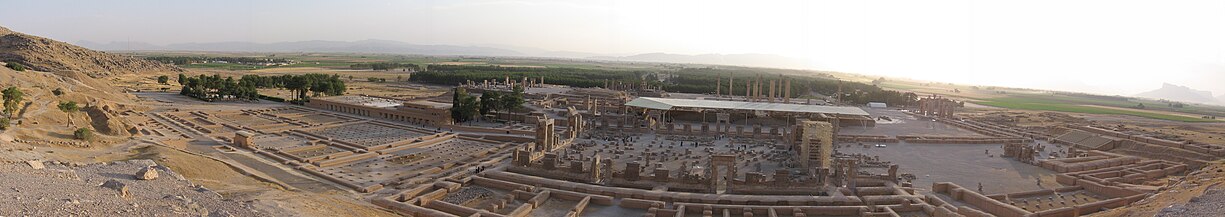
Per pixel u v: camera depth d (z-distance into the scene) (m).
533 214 66.81
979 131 158.88
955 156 113.44
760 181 76.81
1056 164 98.69
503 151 111.31
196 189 52.59
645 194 72.50
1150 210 59.19
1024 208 73.88
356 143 113.94
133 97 187.50
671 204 71.06
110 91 190.12
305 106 187.38
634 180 80.25
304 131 129.25
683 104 173.50
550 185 78.31
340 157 99.75
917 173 95.31
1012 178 91.81
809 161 99.56
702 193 75.62
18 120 93.19
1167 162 105.88
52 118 101.50
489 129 137.62
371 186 77.19
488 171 86.94
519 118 161.50
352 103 174.38
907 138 135.00
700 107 170.38
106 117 106.06
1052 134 150.00
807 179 79.38
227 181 72.62
